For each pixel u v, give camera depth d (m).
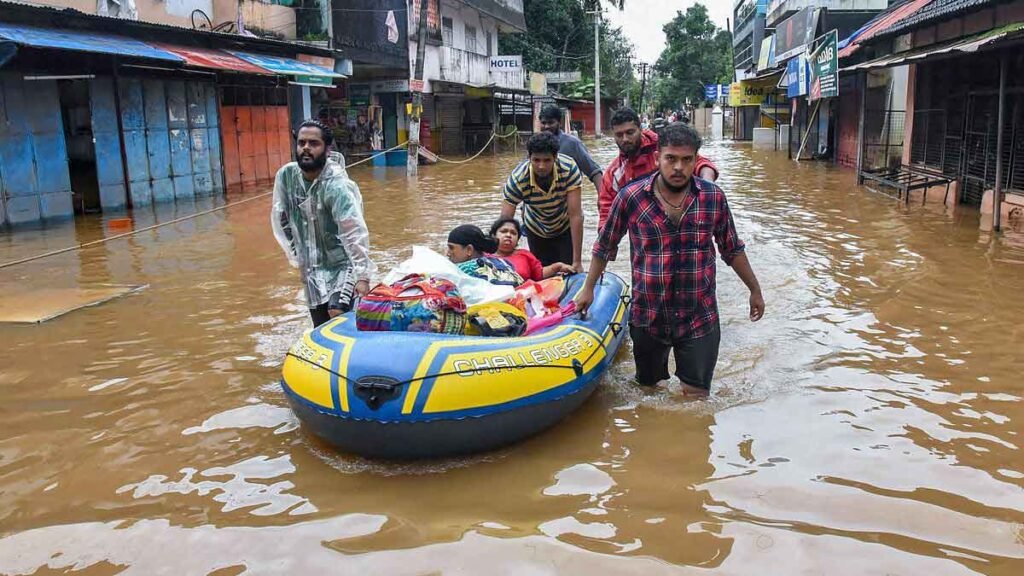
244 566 3.27
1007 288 7.42
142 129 14.80
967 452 4.18
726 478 3.94
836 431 4.46
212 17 20.20
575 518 3.60
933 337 6.07
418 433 4.01
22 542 3.47
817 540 3.37
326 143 4.97
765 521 3.54
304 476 4.07
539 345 4.50
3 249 10.32
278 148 19.95
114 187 14.17
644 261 4.67
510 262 5.86
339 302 5.12
